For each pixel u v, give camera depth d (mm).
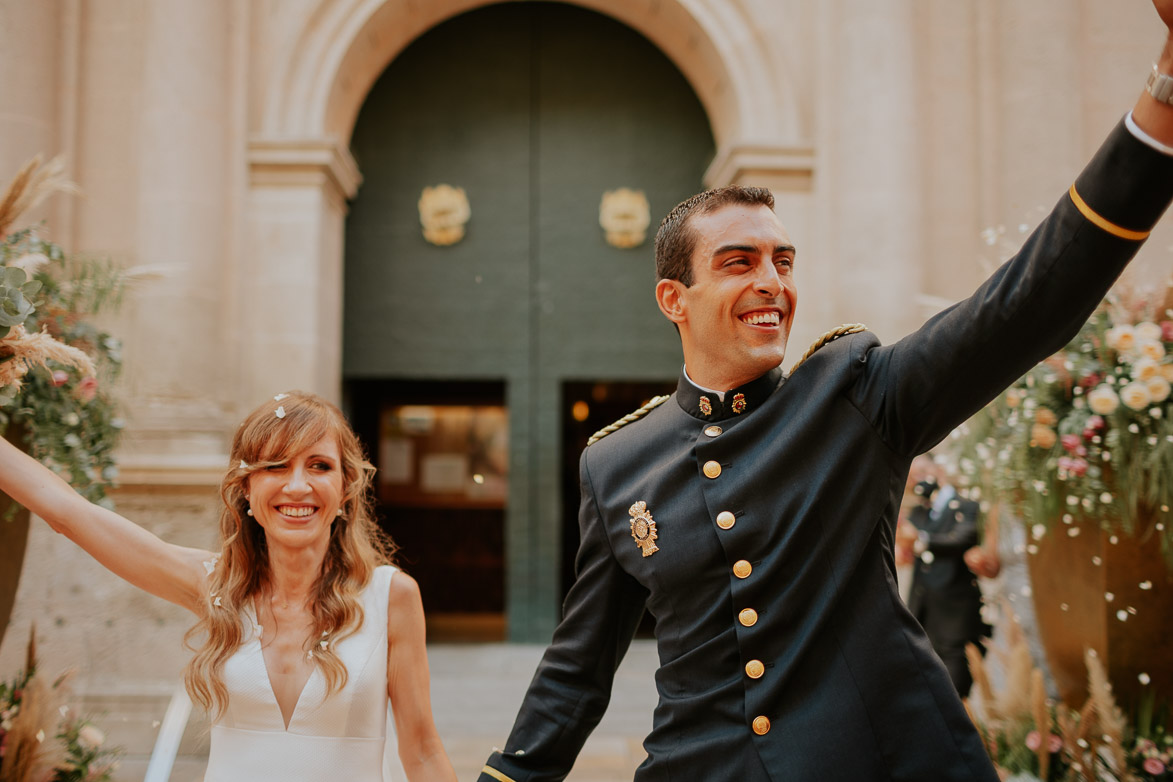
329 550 2143
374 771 2031
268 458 2008
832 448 1533
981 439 3480
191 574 2084
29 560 5758
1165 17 1156
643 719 5797
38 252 3211
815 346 1684
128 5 6797
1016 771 3213
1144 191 1192
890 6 6797
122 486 5984
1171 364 2859
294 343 6848
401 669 2125
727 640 1536
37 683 3291
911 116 6770
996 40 6992
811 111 7145
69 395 3184
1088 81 6855
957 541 4539
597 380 7902
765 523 1536
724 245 1615
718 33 7230
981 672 3549
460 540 10328
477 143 7988
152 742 5012
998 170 6895
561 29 8070
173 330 6258
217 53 6676
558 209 7977
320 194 6949
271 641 2059
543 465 7844
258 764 1980
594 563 1816
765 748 1463
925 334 1456
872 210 6699
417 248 7906
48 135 6508
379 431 10375
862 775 1425
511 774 1791
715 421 1705
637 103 8055
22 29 6352
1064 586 3262
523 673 6938
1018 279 1310
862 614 1497
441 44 8008
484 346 7867
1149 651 3117
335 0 7102
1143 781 2934
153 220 6383
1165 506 2916
